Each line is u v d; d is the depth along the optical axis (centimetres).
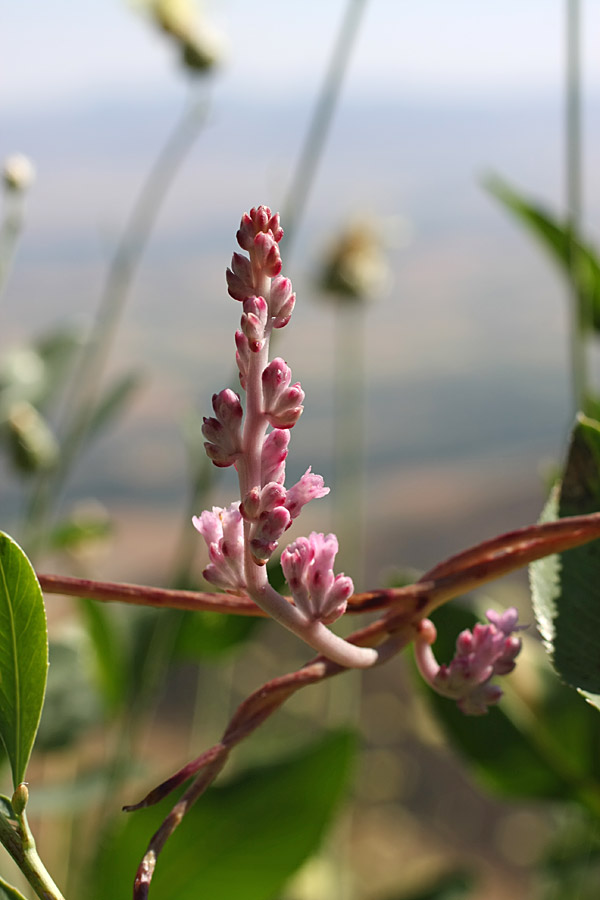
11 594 15
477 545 16
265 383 14
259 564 14
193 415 38
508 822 85
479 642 15
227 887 29
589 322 35
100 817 36
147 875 14
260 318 14
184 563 38
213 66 50
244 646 39
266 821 29
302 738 30
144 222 48
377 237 66
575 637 18
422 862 78
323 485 14
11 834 15
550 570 18
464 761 30
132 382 46
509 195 34
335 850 50
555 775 30
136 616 38
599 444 19
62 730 36
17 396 44
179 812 14
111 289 47
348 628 58
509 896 75
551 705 30
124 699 37
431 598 16
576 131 35
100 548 47
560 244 35
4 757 28
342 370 98
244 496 14
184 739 88
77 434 45
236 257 14
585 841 40
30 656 16
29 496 46
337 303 66
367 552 152
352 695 53
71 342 46
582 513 19
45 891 15
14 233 38
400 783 88
